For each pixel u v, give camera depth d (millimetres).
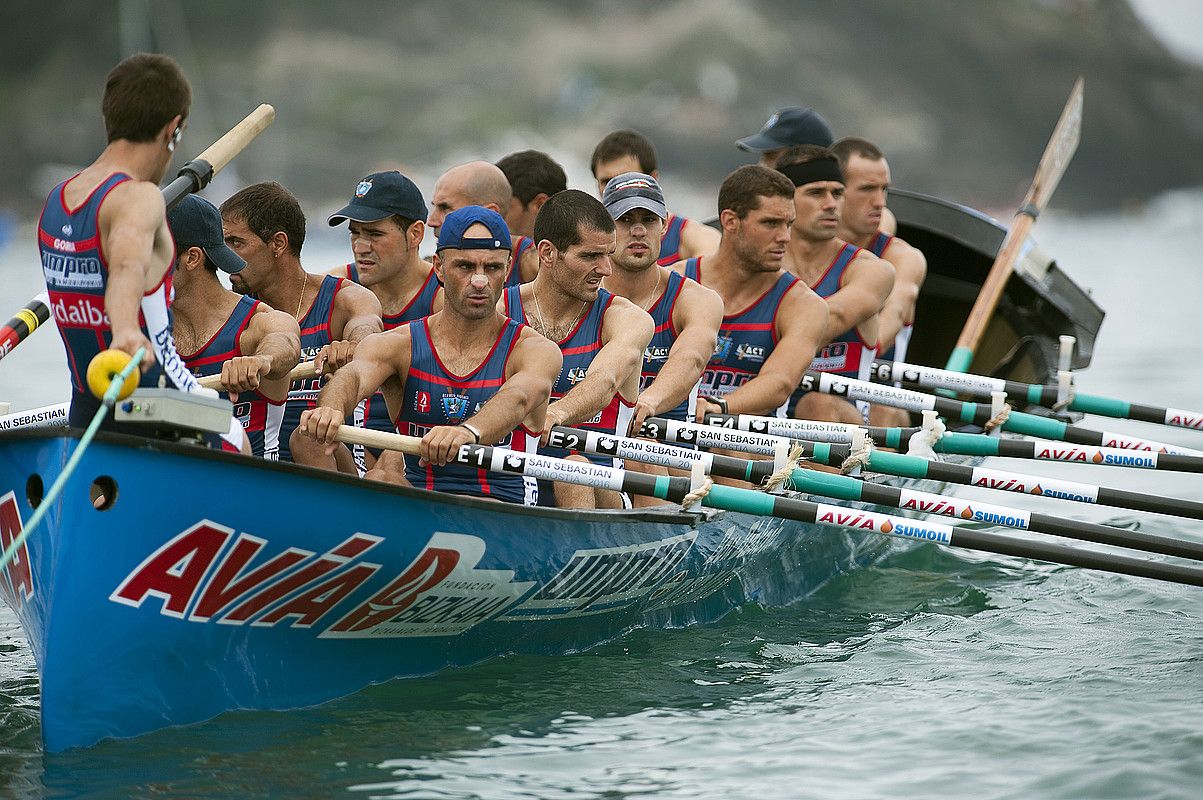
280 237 24469
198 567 17875
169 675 18297
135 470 16953
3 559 16531
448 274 21156
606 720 19656
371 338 21766
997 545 22406
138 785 16984
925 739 18922
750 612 26375
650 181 26312
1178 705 20203
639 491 21844
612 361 23500
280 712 19484
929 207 39719
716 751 18516
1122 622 25188
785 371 28141
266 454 22781
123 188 17078
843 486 23141
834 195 31703
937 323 42312
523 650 22625
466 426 20750
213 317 21734
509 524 20328
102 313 17562
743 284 28969
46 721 17500
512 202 32188
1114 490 24016
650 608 24188
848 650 23438
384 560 19250
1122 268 144125
